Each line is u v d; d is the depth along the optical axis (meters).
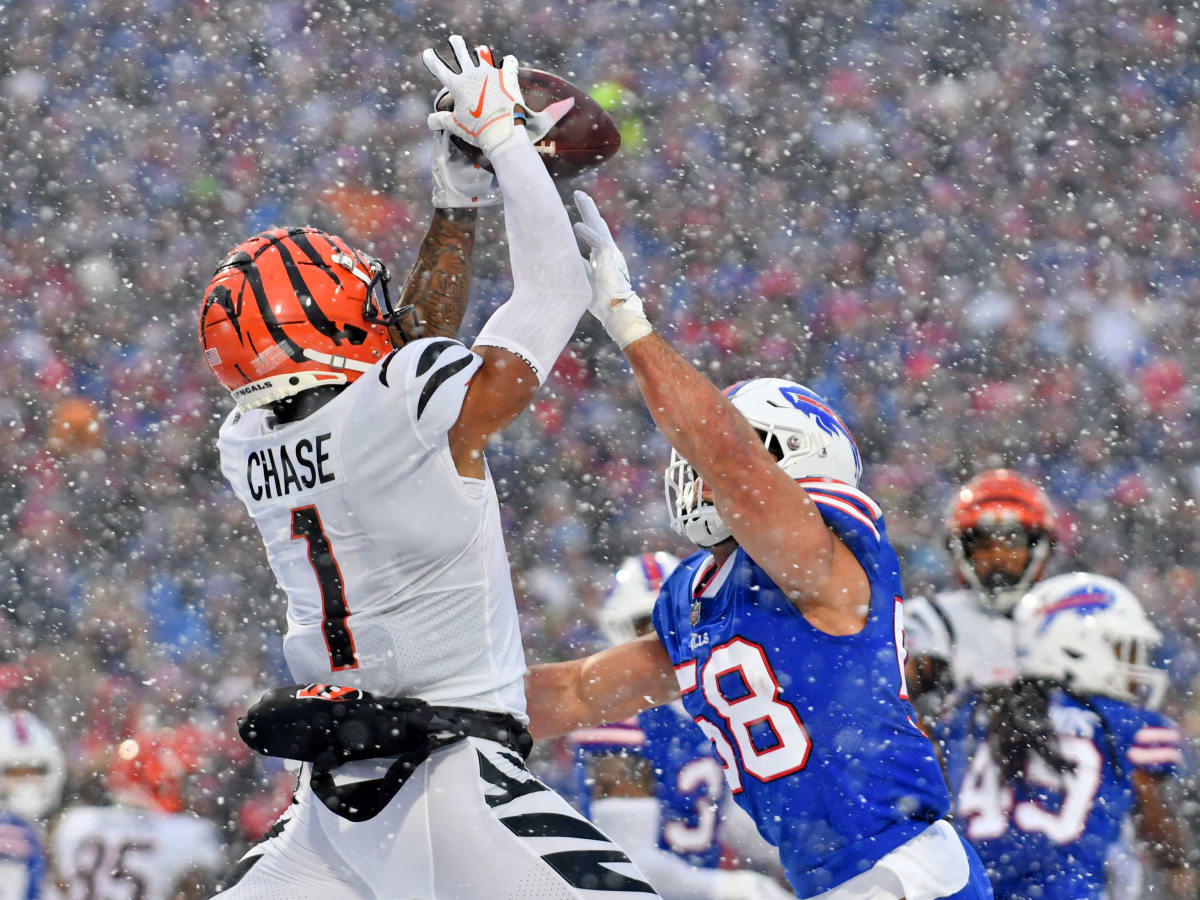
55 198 38.75
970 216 40.06
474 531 8.75
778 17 43.06
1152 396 35.88
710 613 9.91
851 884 9.30
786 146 41.44
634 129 41.66
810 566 9.20
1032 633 13.78
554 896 8.38
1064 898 13.31
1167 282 38.94
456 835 8.48
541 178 8.79
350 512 8.65
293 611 9.10
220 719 24.11
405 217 40.31
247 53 41.72
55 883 14.60
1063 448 34.56
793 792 9.42
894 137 41.53
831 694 9.38
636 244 39.25
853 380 36.47
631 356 9.19
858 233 39.75
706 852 13.95
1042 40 42.59
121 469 31.91
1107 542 32.00
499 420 8.69
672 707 14.05
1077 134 41.53
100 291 36.50
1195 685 23.83
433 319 9.80
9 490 31.14
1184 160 41.00
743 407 10.12
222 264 9.11
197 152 40.38
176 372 34.81
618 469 31.70
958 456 34.09
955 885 9.40
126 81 40.56
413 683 8.73
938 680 13.90
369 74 41.81
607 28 43.31
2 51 40.56
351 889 8.93
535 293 8.70
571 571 29.67
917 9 42.94
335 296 8.90
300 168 40.22
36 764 14.77
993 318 37.62
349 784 8.63
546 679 10.65
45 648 26.70
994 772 13.55
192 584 28.84
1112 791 13.49
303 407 8.86
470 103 8.87
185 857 14.95
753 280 38.47
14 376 34.09
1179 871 13.62
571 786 20.58
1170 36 42.06
